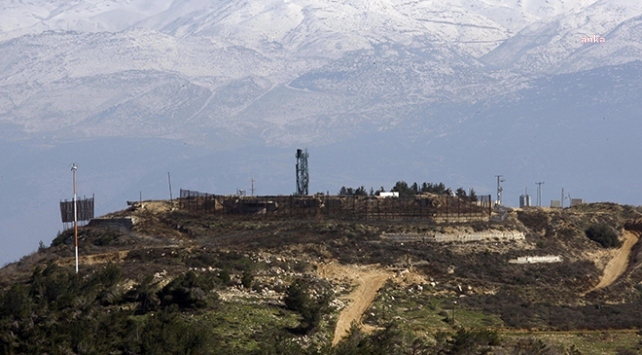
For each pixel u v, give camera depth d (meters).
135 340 159.38
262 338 172.75
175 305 181.62
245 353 162.88
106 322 162.75
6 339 153.12
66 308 168.38
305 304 193.12
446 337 192.75
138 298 183.50
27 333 155.00
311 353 163.88
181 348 158.25
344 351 165.50
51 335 154.62
